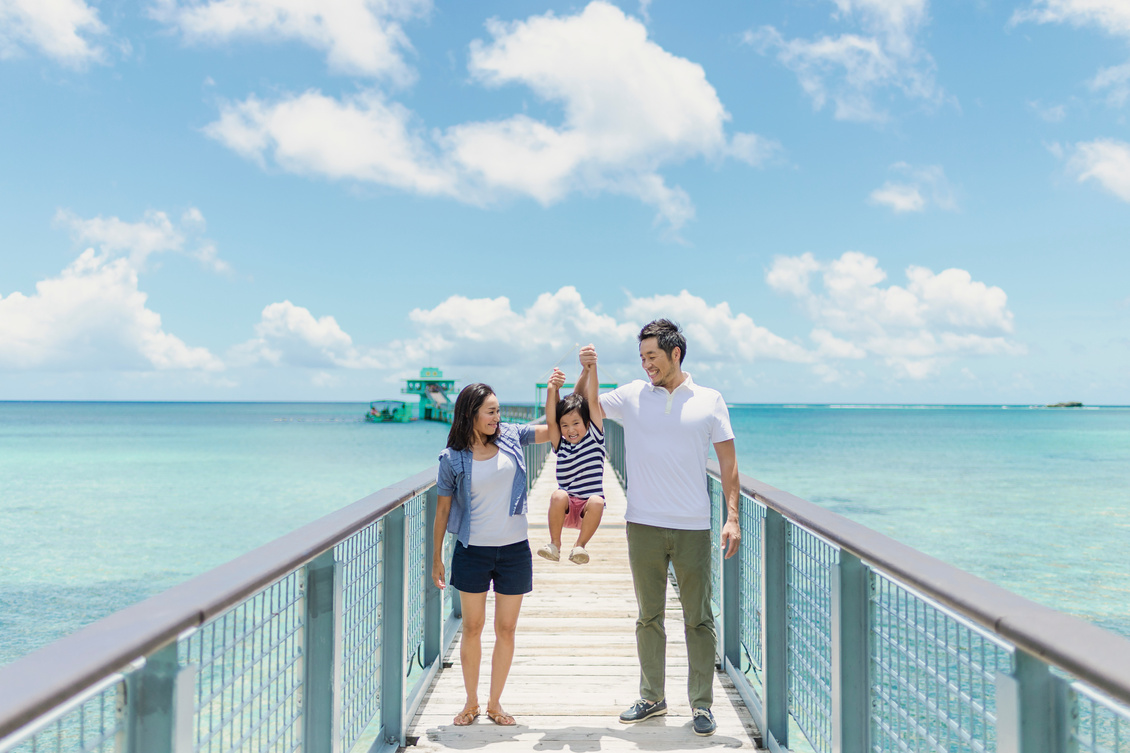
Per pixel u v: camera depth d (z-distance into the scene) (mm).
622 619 4738
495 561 3086
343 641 2256
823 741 2361
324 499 19844
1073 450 48344
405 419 109812
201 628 1386
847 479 26484
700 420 2938
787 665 2875
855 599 2088
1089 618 8188
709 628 3035
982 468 32250
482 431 3055
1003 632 1136
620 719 3137
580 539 4215
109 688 1189
